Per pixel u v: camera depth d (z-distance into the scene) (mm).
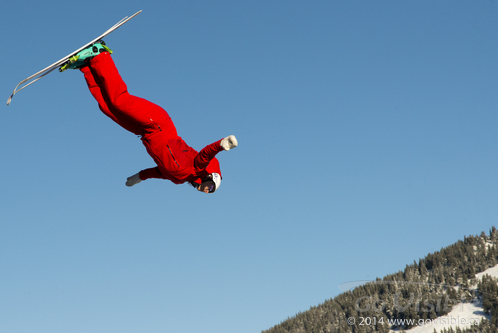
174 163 10906
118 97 10312
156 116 10797
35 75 9492
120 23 9820
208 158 10766
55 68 9867
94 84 10555
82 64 10367
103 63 10141
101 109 10727
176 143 11055
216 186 11273
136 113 10492
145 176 12133
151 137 10883
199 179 11484
